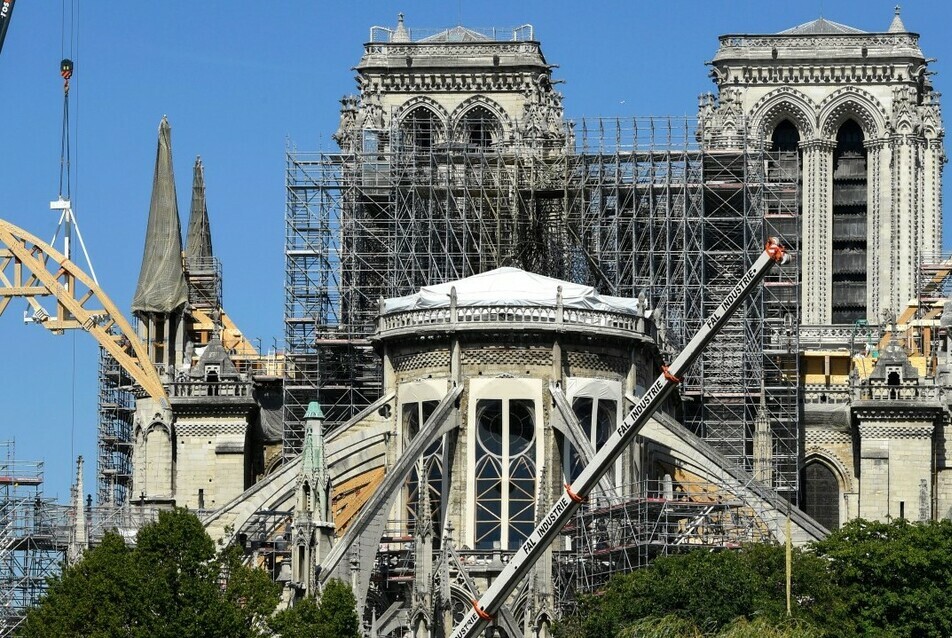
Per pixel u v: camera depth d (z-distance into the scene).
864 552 190.38
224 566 192.25
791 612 172.25
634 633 163.38
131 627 175.75
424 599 191.00
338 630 177.50
